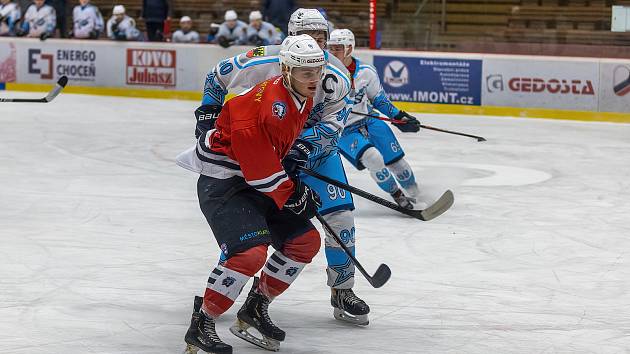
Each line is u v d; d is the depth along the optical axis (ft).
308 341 20.76
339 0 83.05
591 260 28.66
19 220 32.86
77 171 43.04
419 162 47.60
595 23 74.59
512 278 26.45
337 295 21.98
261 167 17.95
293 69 17.85
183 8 87.86
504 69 65.77
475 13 78.02
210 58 73.97
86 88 78.02
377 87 33.96
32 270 26.30
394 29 80.33
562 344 20.70
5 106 68.44
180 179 41.45
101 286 24.84
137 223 32.76
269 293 19.76
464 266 27.76
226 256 18.54
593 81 63.93
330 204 21.62
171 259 27.91
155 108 69.05
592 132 58.90
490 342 20.80
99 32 78.84
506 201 37.83
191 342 18.80
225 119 18.65
